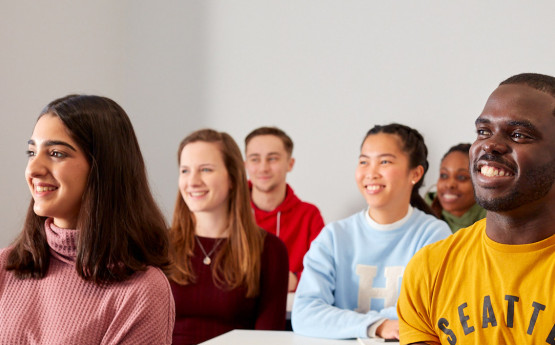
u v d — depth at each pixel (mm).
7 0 2969
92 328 1129
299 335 1817
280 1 3609
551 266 1011
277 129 3199
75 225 1188
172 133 3748
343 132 3488
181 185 2096
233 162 2098
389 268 1940
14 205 2996
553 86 1003
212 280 2047
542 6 3168
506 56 3227
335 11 3518
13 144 3010
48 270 1195
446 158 2891
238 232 2070
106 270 1148
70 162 1135
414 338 1172
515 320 1030
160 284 1174
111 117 1188
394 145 1956
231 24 3684
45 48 3207
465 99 3293
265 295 2070
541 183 983
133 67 3795
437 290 1138
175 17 3754
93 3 3543
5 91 2959
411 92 3383
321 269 1963
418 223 1972
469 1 3285
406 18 3395
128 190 1197
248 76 3654
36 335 1144
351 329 1737
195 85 3727
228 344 1640
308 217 3152
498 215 1034
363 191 1980
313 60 3549
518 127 983
